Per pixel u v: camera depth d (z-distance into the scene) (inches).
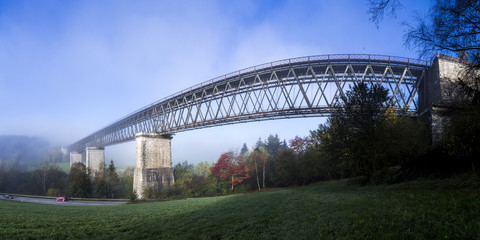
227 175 2704.2
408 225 281.6
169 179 2664.9
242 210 711.7
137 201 1945.1
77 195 2992.1
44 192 3750.0
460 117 630.5
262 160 2770.7
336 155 1036.5
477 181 469.1
